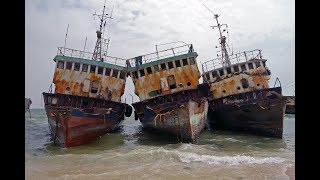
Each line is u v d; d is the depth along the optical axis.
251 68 28.17
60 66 24.70
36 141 23.83
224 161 15.15
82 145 21.66
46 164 14.70
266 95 25.56
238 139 24.62
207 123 32.16
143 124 27.27
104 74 25.39
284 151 18.98
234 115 26.69
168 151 16.92
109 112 23.33
